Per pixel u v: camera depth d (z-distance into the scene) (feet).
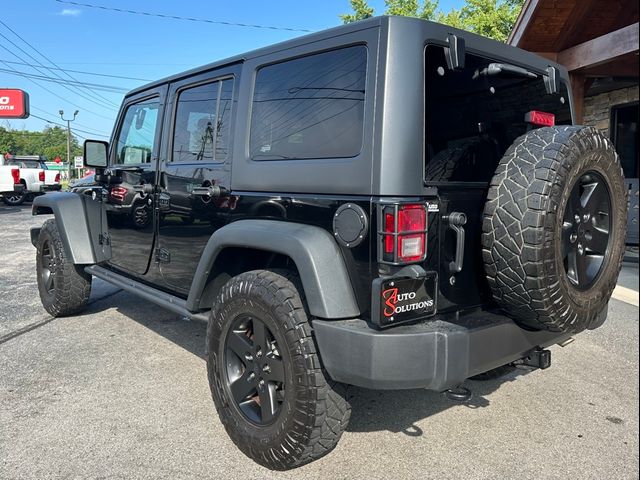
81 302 16.38
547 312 7.47
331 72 8.18
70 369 12.59
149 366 12.79
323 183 7.93
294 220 8.42
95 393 11.25
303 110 8.57
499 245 7.44
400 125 7.22
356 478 8.30
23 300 19.42
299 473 8.43
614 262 8.70
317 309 7.45
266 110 9.28
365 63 7.69
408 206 7.09
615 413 10.53
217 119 10.48
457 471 8.49
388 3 89.04
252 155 9.46
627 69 28.89
